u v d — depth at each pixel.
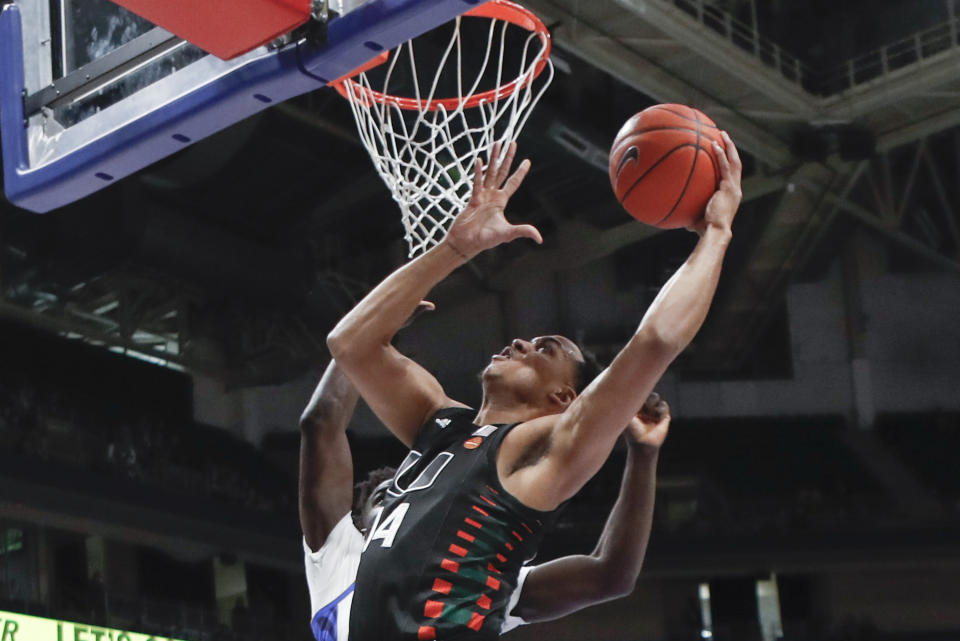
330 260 11.70
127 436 10.28
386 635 2.00
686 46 10.05
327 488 2.93
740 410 12.30
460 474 2.10
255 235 11.41
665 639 11.31
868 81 10.88
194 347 11.02
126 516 9.56
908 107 11.05
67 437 9.87
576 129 10.95
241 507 10.43
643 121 2.28
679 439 12.20
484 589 2.01
